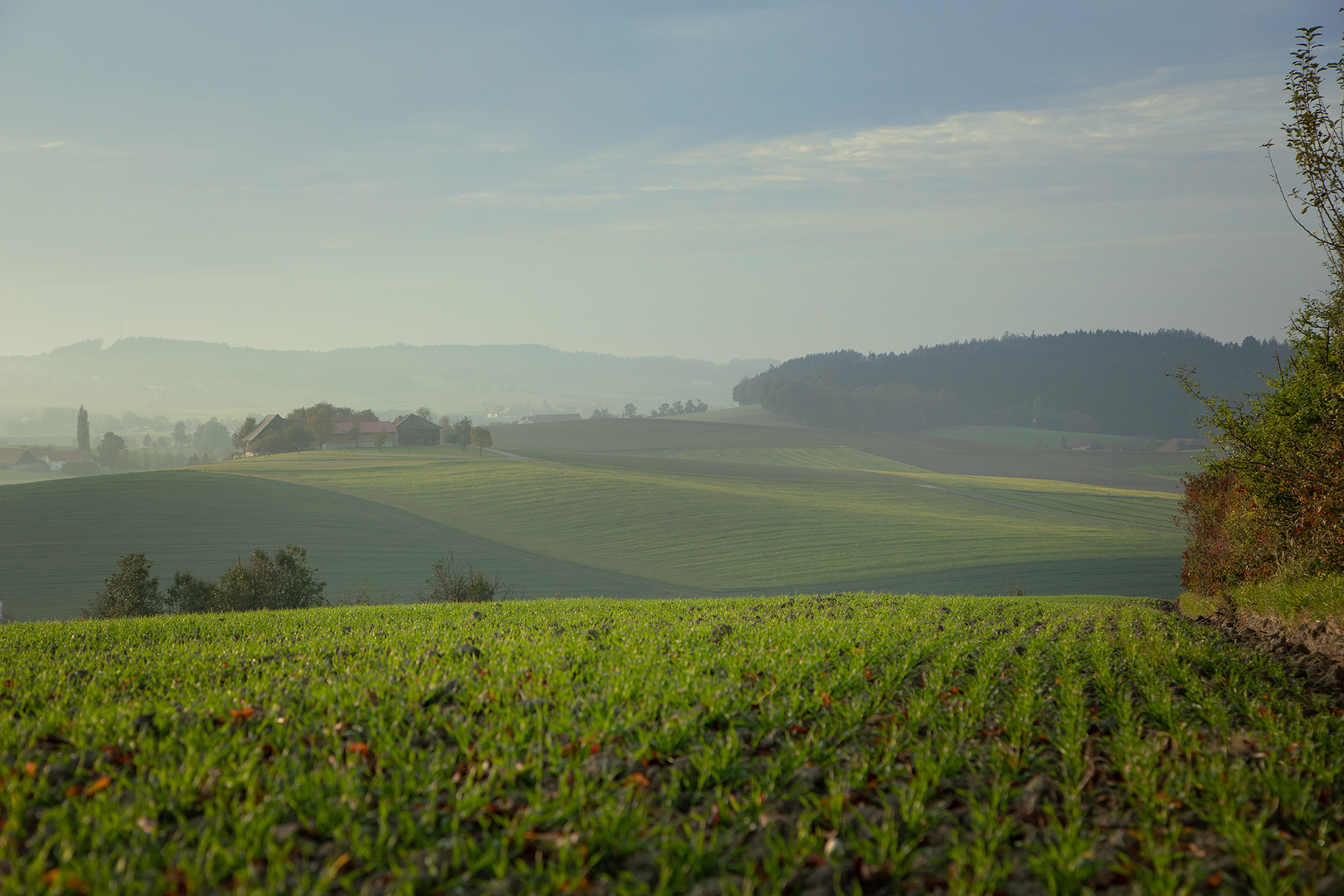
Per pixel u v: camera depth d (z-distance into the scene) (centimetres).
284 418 17325
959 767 484
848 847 372
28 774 441
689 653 838
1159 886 329
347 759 480
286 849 354
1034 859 353
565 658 804
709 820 404
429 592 5922
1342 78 1143
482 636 1042
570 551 7688
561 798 412
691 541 8194
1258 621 1496
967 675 762
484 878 351
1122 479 15425
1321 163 1160
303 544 7169
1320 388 1373
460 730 526
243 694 648
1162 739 540
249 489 9512
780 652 827
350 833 379
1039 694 668
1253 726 596
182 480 9831
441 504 9556
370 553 7069
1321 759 494
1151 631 1155
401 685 667
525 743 513
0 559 6309
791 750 498
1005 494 12175
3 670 827
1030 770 493
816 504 10356
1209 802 426
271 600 3672
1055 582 6519
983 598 2294
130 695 688
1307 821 409
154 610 3669
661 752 498
